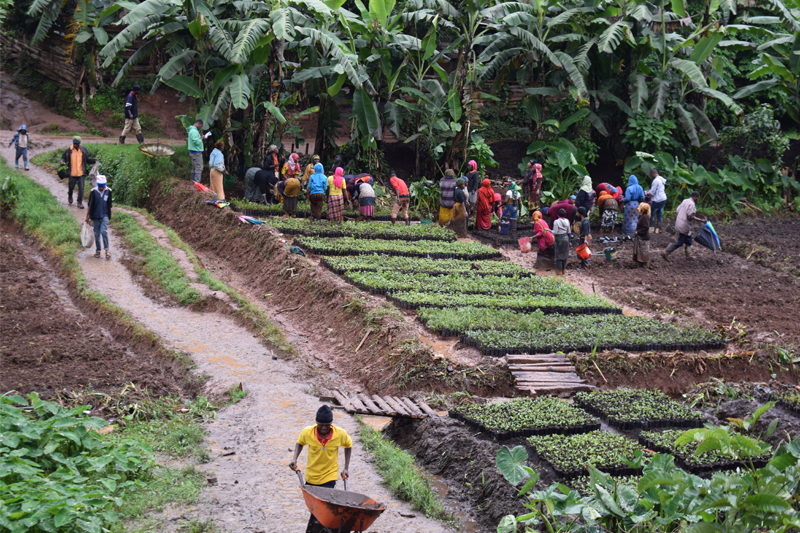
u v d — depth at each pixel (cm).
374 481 839
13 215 2131
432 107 2452
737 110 2512
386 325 1298
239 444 929
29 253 1909
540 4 2445
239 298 1555
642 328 1405
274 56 2233
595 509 633
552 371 1190
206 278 1662
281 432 970
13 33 3216
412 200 2447
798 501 667
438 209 2434
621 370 1244
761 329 1468
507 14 2455
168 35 2162
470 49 2438
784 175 2847
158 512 725
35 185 2292
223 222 1983
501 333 1311
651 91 2619
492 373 1177
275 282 1670
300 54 2372
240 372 1215
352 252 1833
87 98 3177
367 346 1289
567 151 2522
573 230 2059
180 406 1072
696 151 2862
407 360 1181
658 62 2670
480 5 2388
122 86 3238
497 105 3162
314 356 1331
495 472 817
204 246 1959
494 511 763
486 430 943
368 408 1022
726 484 575
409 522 745
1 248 1895
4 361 1167
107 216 1822
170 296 1605
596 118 2570
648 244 1962
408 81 2528
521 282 1695
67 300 1597
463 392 1140
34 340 1291
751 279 1884
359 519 618
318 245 1834
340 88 2297
